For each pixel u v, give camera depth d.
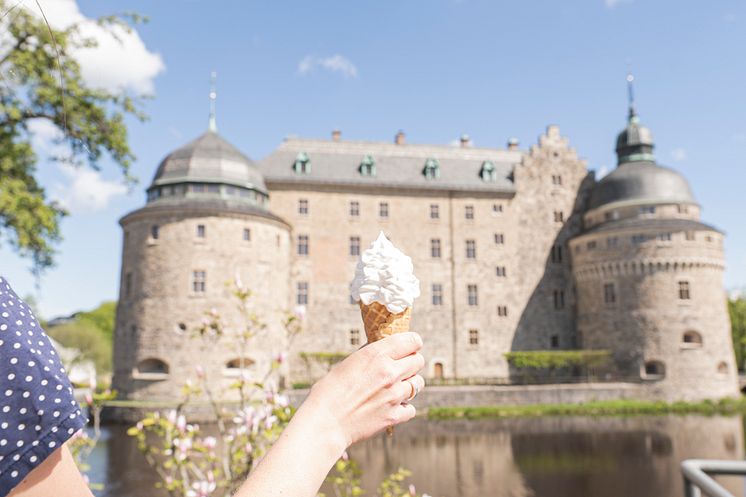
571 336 55.22
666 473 24.38
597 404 45.88
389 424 1.52
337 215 52.53
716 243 51.81
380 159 56.03
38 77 15.52
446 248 54.47
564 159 58.50
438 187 54.75
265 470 1.35
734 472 4.34
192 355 40.72
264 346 42.84
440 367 52.28
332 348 49.91
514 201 56.59
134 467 23.73
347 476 8.85
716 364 50.03
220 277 42.50
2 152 16.95
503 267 55.16
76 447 6.76
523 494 21.25
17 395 1.16
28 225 16.44
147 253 42.88
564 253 56.78
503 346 53.59
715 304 51.16
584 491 21.67
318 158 54.25
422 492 21.28
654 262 50.81
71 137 16.48
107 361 61.78
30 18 13.97
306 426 1.42
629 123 60.41
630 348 50.66
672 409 45.72
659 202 52.50
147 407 37.66
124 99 17.98
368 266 2.05
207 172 45.47
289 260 50.59
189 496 6.46
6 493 1.13
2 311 1.23
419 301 53.00
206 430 33.09
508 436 33.78
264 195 48.91
